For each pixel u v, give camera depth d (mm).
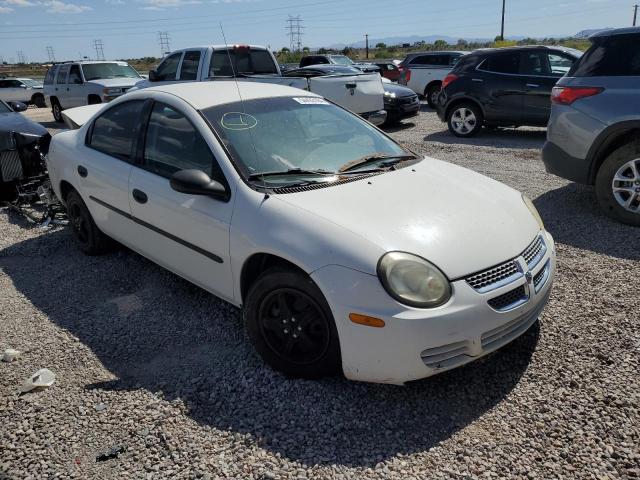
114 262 4715
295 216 2855
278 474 2318
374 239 2645
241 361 3160
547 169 5727
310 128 3760
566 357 3062
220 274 3293
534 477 2258
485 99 10430
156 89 4055
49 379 3016
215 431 2588
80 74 14969
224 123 3494
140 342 3430
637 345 3143
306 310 2828
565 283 3971
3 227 5766
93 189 4383
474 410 2680
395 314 2482
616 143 5293
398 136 11320
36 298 4105
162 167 3723
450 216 2918
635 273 4094
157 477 2326
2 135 6168
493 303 2656
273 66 11445
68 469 2391
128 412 2744
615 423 2539
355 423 2615
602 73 5160
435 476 2281
